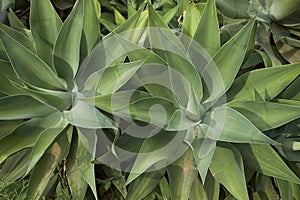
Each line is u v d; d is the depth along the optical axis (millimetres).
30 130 3170
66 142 3199
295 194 3330
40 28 3186
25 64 3072
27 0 3881
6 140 3121
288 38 3467
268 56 3408
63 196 3334
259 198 3393
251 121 3055
